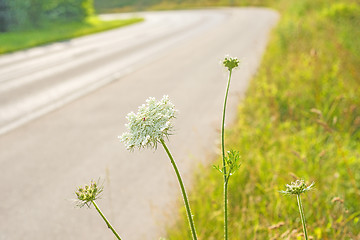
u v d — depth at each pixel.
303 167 4.51
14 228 4.27
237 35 19.83
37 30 30.39
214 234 3.61
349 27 13.60
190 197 4.21
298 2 24.31
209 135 6.26
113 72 12.73
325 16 16.78
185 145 6.04
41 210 4.59
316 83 6.95
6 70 14.02
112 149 6.21
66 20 37.22
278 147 5.25
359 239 3.14
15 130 7.45
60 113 8.36
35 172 5.59
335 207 3.68
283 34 12.88
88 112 8.31
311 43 11.23
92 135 6.91
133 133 1.70
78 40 23.45
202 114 7.50
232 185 4.27
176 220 3.92
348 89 6.88
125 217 4.30
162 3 67.44
